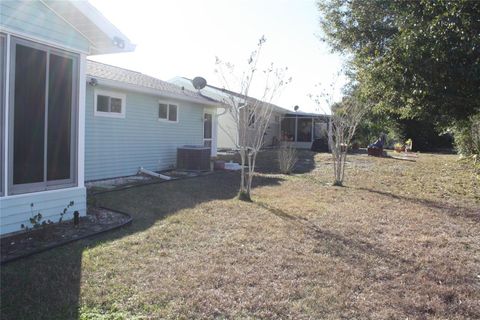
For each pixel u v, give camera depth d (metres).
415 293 3.68
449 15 5.91
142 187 8.95
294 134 29.27
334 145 10.86
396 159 18.67
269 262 4.28
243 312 3.17
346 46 11.65
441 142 28.50
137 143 11.09
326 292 3.58
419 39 6.21
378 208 7.42
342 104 11.30
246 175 11.88
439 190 10.01
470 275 4.20
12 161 4.79
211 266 4.09
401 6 7.87
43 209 5.23
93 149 9.51
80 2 5.16
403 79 6.77
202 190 8.84
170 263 4.14
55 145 5.41
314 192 9.10
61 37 5.35
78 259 4.13
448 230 5.95
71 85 5.61
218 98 18.61
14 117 4.79
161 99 12.09
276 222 6.00
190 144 14.00
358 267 4.25
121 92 10.32
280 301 3.37
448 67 5.98
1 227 4.70
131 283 3.60
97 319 2.94
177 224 5.71
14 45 4.73
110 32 5.72
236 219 6.12
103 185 9.11
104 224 5.59
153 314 3.06
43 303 3.14
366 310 3.30
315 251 4.73
